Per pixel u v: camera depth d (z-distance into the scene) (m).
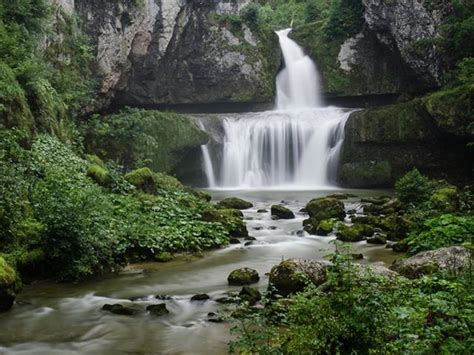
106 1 28.27
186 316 8.32
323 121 29.67
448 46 27.88
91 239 10.99
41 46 21.23
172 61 33.94
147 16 30.94
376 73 33.81
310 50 36.31
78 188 12.58
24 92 16.17
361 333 5.11
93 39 27.72
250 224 16.80
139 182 16.94
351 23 34.53
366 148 28.11
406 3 29.52
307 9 43.78
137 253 12.42
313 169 29.30
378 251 12.94
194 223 14.59
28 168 13.00
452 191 16.52
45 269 10.72
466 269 6.73
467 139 25.22
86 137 24.44
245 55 34.78
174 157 27.12
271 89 35.28
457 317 5.08
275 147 29.62
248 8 35.66
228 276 10.68
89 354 6.80
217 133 29.64
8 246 10.33
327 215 17.09
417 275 8.51
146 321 8.11
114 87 29.58
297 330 5.35
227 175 29.47
